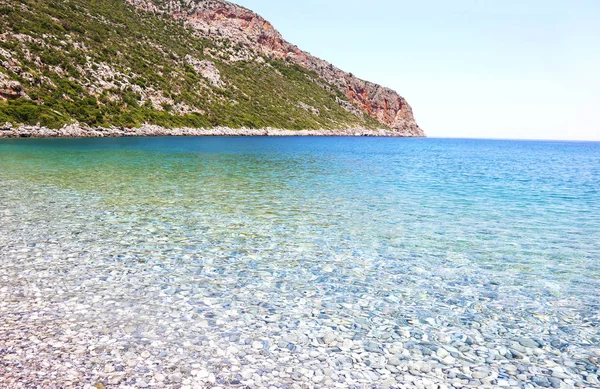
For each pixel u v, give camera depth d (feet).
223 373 21.24
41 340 23.58
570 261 44.29
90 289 31.94
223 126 379.76
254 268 38.88
